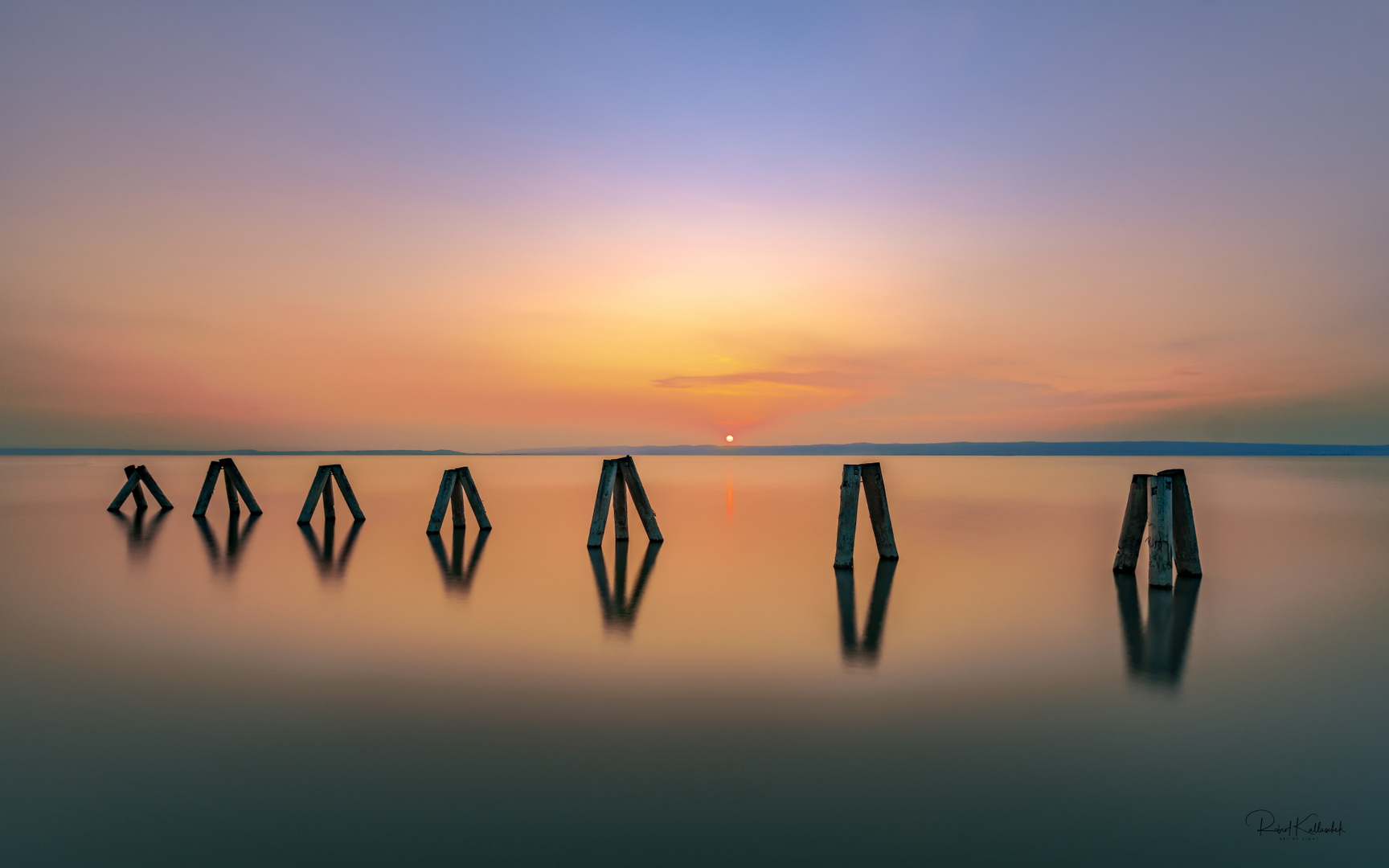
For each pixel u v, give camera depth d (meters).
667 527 18.08
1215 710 5.80
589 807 4.30
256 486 34.00
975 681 6.49
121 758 4.94
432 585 10.73
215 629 8.28
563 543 14.99
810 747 5.09
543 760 4.91
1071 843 3.97
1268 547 14.36
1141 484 11.39
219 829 4.08
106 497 27.84
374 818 4.19
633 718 5.62
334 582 10.99
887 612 9.05
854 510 11.95
